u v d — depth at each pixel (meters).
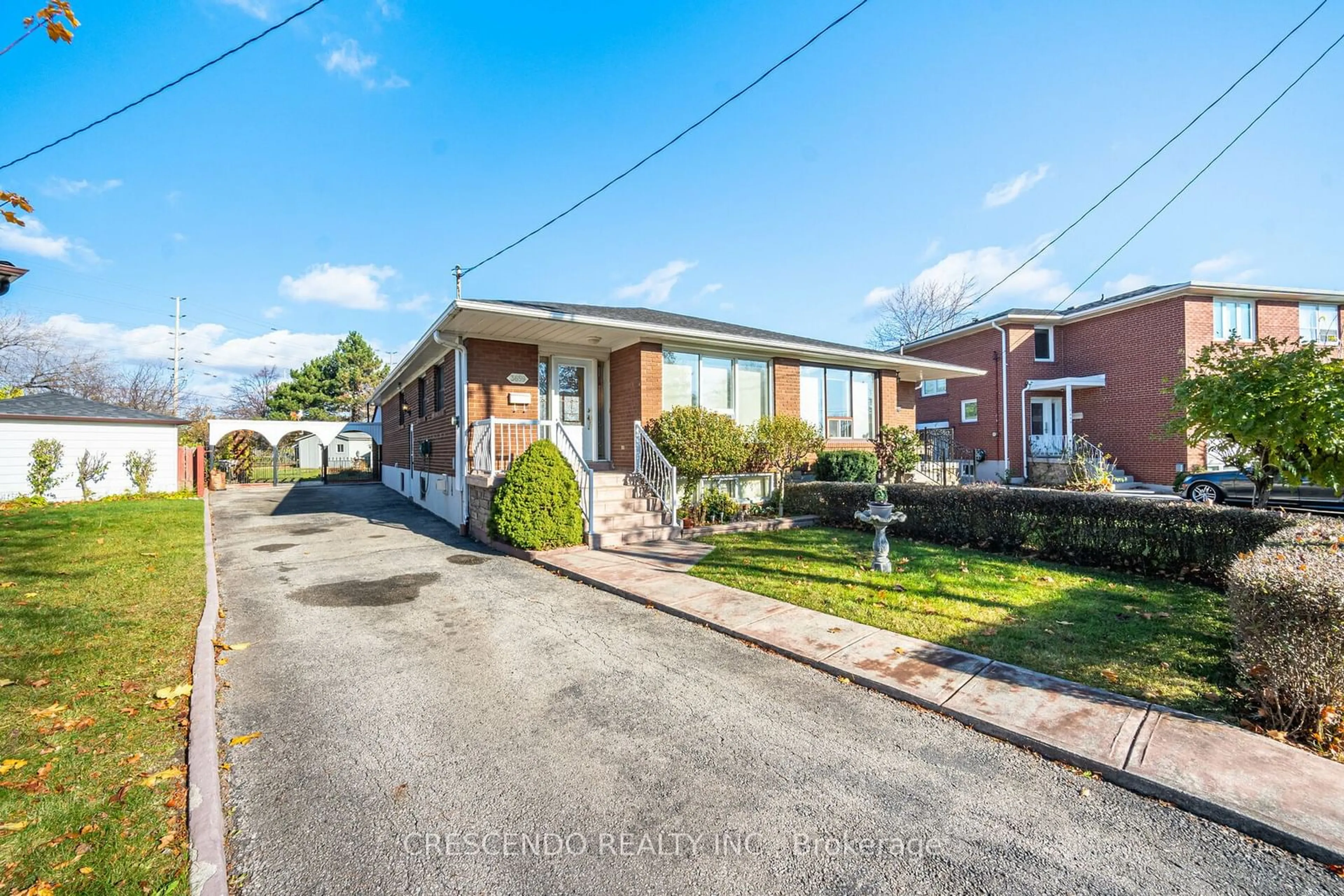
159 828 2.34
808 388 13.80
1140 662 4.03
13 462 14.82
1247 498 12.25
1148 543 6.52
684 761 2.98
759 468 11.44
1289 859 2.22
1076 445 18.77
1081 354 20.36
